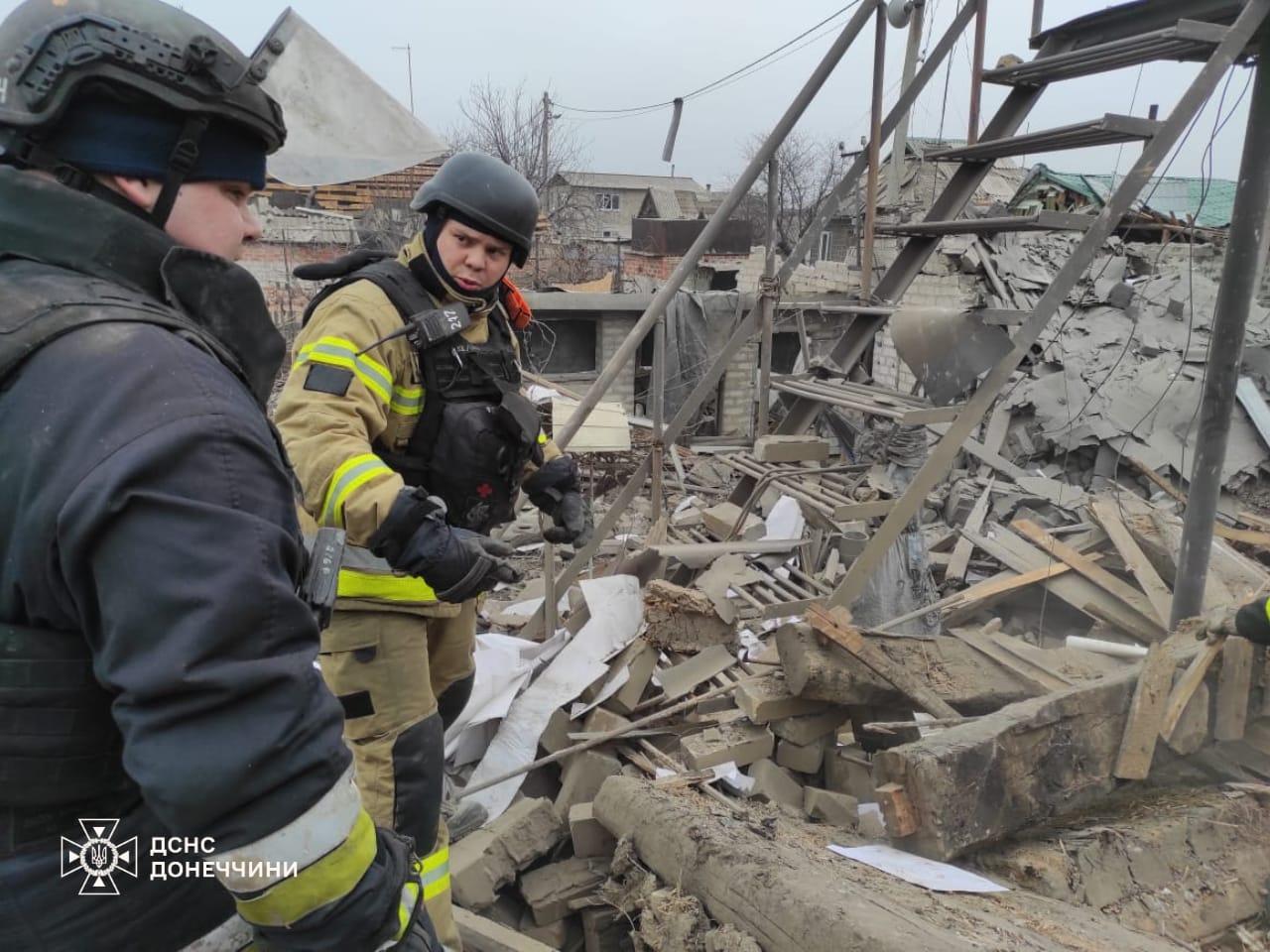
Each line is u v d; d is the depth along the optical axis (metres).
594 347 13.58
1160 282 11.85
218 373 0.91
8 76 0.87
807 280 16.28
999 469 9.84
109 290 0.90
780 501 5.16
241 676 0.80
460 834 3.03
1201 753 3.18
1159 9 3.60
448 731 3.50
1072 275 3.48
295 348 1.91
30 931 0.90
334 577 1.12
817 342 13.96
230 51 0.94
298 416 1.70
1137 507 5.56
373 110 2.05
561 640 4.06
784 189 31.25
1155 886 2.62
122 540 0.78
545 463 2.29
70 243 0.89
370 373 1.79
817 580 4.41
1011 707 2.80
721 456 4.71
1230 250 3.47
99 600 0.79
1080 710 2.83
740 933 2.18
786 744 3.46
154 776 0.78
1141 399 10.02
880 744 3.56
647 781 2.93
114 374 0.82
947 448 3.54
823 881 2.17
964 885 2.31
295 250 13.84
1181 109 3.24
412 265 2.02
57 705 0.85
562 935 2.74
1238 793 3.00
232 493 0.84
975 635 3.80
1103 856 2.63
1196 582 3.72
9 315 0.85
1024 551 5.70
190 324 0.93
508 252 2.03
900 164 4.91
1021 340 3.52
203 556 0.80
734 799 3.14
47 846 0.90
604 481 9.77
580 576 5.70
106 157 0.90
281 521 0.90
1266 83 3.33
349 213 15.67
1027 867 2.52
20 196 0.89
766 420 4.73
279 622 0.85
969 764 2.54
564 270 20.56
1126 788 3.07
